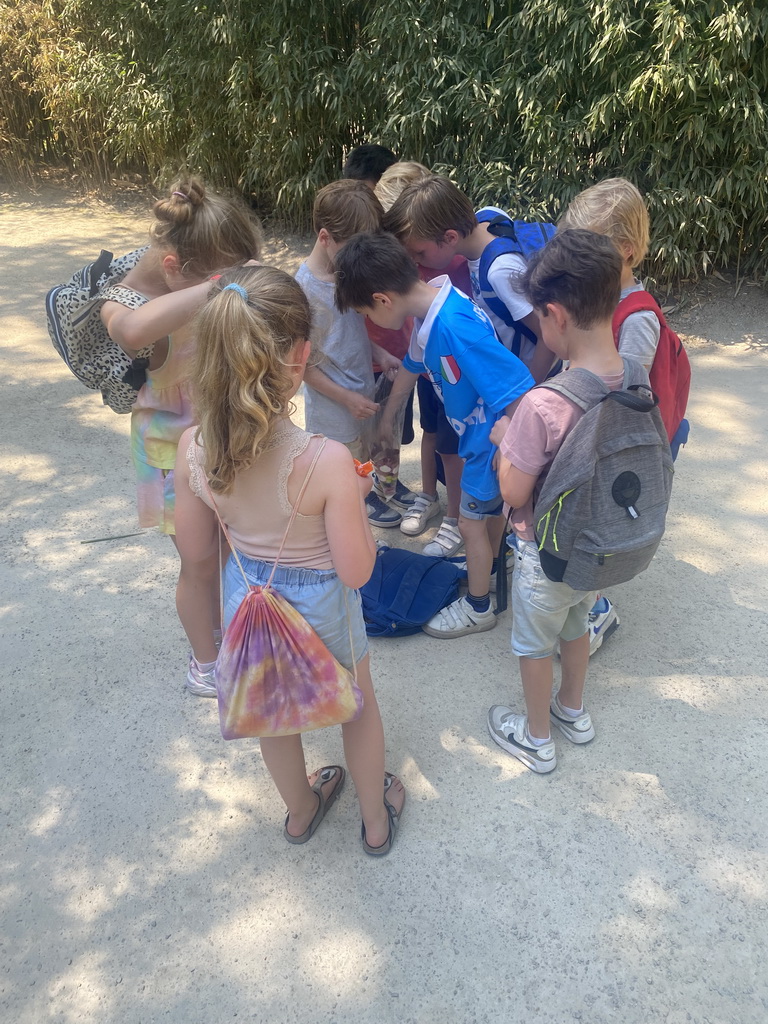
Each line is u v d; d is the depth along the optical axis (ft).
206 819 6.48
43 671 7.91
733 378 13.61
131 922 5.73
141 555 9.59
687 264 15.19
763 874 5.90
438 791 6.64
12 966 5.48
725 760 6.82
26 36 23.39
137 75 21.57
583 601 6.18
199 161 21.12
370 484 4.87
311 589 4.82
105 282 6.91
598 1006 5.14
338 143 18.62
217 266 6.19
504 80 14.53
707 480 10.80
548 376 8.22
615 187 6.67
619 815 6.38
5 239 21.17
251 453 4.27
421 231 7.49
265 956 5.48
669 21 12.55
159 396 6.72
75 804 6.61
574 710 6.91
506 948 5.48
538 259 5.47
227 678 4.88
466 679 7.84
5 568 9.34
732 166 14.01
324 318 5.13
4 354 14.90
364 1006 5.19
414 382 8.62
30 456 11.66
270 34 17.13
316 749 7.09
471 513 7.66
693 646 8.06
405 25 14.97
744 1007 5.10
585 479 5.12
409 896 5.83
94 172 25.40
